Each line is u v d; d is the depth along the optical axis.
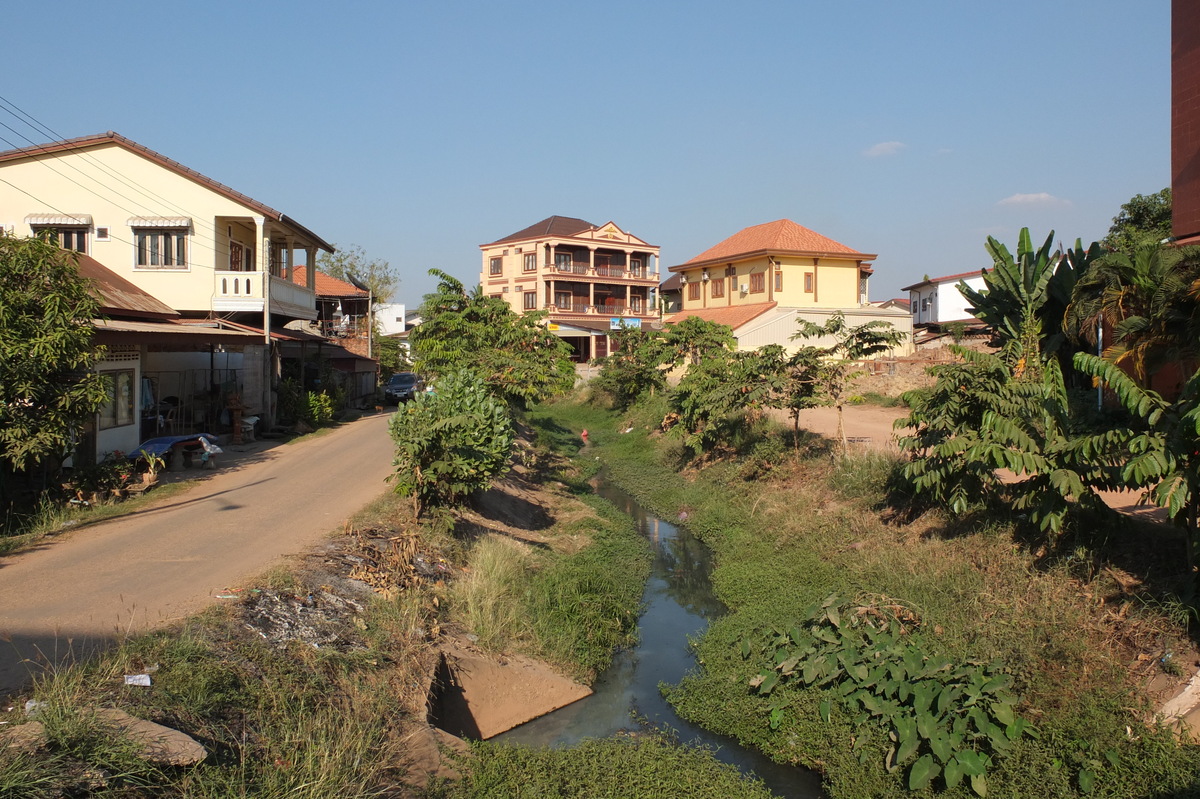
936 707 6.90
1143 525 8.86
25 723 4.84
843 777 6.86
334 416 28.00
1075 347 18.39
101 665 5.81
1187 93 15.28
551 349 21.89
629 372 31.98
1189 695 6.35
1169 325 12.47
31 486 12.03
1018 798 6.01
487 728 8.03
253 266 24.36
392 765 6.14
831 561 11.52
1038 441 8.70
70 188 20.48
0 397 10.36
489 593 9.91
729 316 40.62
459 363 19.64
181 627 6.84
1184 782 5.59
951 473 9.89
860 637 8.36
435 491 12.08
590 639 9.95
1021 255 19.11
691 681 9.06
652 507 18.42
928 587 9.34
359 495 13.64
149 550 9.69
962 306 45.78
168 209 20.73
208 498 13.19
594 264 58.31
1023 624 7.87
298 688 6.41
